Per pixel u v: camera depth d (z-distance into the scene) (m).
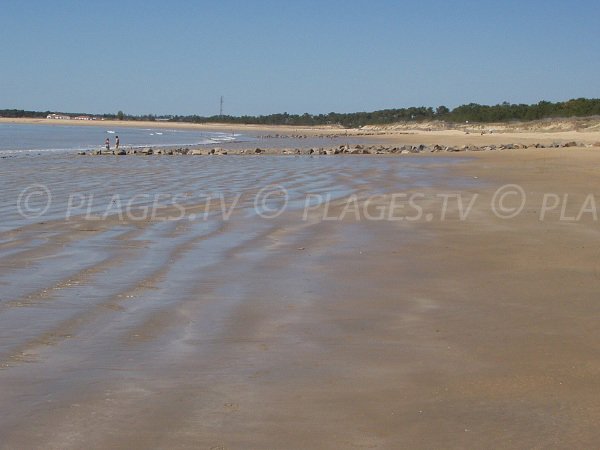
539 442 4.04
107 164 31.08
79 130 135.00
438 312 6.91
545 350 5.75
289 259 9.48
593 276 8.43
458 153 41.28
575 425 4.27
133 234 11.41
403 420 4.37
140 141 76.31
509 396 4.76
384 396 4.77
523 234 11.48
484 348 5.80
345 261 9.37
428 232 11.74
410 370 5.29
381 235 11.46
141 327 6.31
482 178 22.44
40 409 4.48
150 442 4.04
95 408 4.51
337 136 102.94
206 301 7.23
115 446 3.98
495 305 7.16
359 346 5.86
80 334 6.09
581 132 85.88
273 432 4.18
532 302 7.27
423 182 21.14
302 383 5.00
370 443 4.04
